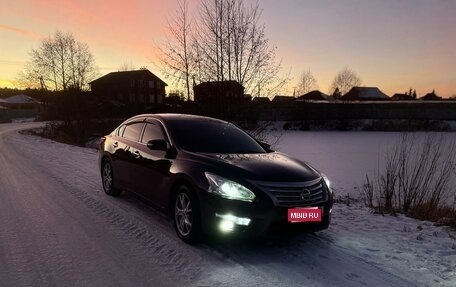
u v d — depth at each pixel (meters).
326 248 5.01
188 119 6.35
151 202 5.87
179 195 5.16
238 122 12.27
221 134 6.11
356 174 15.02
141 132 6.61
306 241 5.25
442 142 12.72
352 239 5.42
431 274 4.30
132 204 6.88
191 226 4.88
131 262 4.41
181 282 3.94
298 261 4.55
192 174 4.91
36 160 12.91
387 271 4.35
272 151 6.07
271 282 3.98
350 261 4.60
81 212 6.37
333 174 15.01
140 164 6.16
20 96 100.31
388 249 5.05
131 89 76.44
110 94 76.56
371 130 49.31
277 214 4.52
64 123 29.25
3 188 8.22
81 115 28.47
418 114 58.38
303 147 27.45
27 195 7.55
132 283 3.91
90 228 5.57
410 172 9.59
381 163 18.62
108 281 3.95
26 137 25.50
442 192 8.80
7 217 6.07
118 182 7.04
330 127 50.19
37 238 5.14
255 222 4.48
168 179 5.37
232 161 5.00
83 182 8.91
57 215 6.19
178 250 4.77
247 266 4.36
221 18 11.94
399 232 5.86
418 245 5.24
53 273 4.11
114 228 5.57
